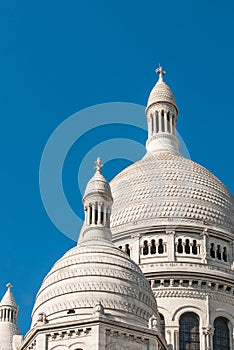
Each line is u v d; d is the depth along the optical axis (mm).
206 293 126875
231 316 126875
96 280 105750
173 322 123750
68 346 98500
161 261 129375
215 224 135125
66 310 103188
